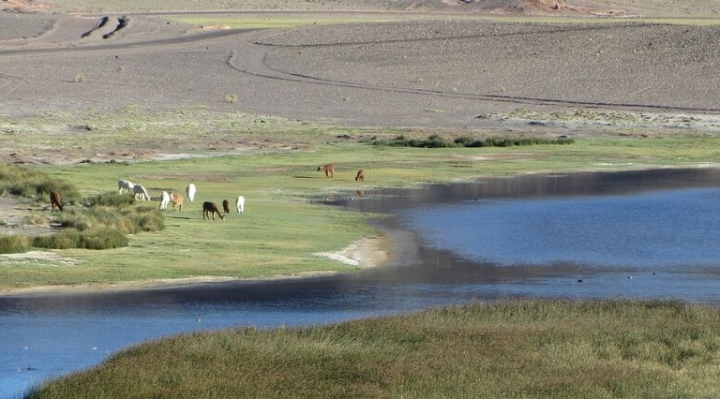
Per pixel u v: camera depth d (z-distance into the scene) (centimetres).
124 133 11881
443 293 4731
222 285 4750
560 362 3412
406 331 3797
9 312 4159
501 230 6550
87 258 5147
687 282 5106
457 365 3350
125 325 3984
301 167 9600
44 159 9719
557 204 7731
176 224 6234
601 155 10994
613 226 6762
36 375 3319
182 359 3331
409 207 7438
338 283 4881
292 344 3556
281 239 5881
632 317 4100
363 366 3325
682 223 6931
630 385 3173
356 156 10550
